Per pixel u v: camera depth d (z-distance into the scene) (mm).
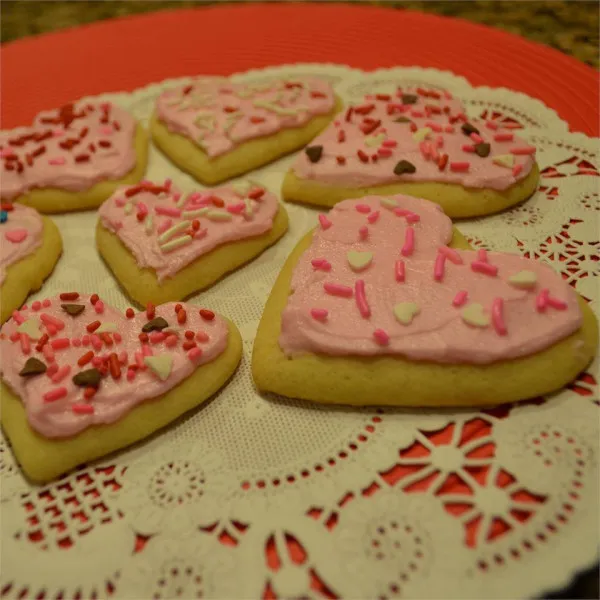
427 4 342
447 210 233
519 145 241
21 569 167
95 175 251
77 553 168
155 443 188
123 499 177
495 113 265
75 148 262
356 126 258
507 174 231
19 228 234
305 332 191
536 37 303
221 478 178
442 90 275
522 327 186
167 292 218
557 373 184
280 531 168
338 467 177
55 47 328
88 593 163
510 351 183
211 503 174
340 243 211
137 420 186
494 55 291
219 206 232
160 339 195
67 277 232
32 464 181
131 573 164
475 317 186
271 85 282
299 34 321
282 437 185
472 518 166
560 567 158
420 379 185
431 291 194
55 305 207
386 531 165
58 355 193
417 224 214
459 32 306
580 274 210
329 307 194
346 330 190
